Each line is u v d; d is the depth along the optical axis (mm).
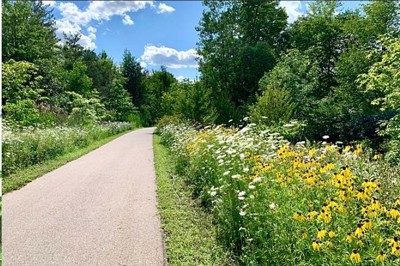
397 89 9102
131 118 46719
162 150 16297
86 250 4828
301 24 32094
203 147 8133
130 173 10461
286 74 22719
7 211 6543
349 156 5148
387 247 2930
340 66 22266
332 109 21312
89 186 8656
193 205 6777
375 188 3670
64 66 44719
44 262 4469
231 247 4574
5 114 16469
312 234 3266
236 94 32188
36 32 28531
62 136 14734
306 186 3980
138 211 6586
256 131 9070
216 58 32594
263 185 4438
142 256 4637
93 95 36625
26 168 10445
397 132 9195
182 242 4945
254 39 35844
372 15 21125
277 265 3520
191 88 23031
